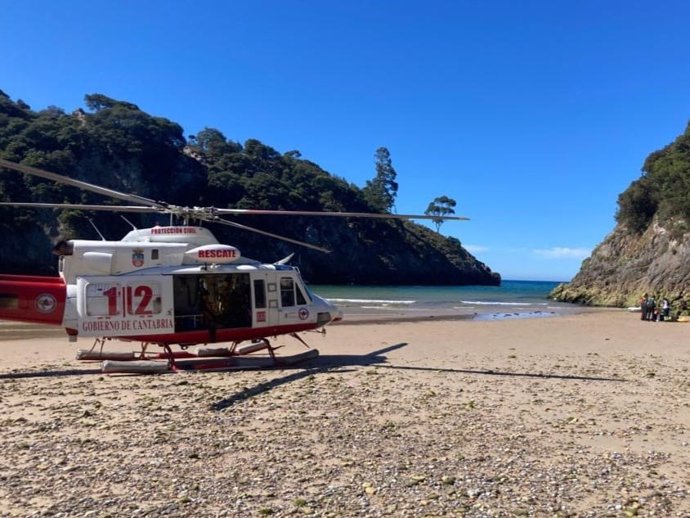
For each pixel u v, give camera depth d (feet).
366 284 387.96
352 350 52.42
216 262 42.37
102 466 19.45
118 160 323.78
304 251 367.45
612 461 20.77
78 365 42.50
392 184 539.70
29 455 20.63
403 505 16.28
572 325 83.56
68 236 266.98
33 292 39.22
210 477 18.43
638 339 64.69
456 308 134.10
